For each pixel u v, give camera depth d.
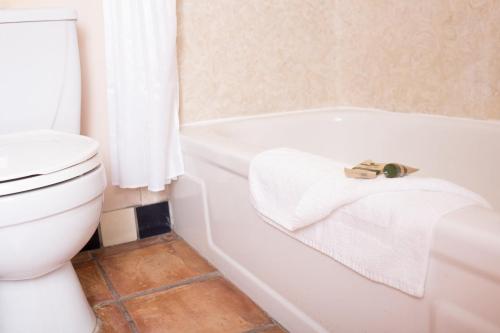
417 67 1.63
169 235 1.80
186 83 1.70
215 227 1.45
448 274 0.70
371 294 0.85
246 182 1.21
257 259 1.23
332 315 0.97
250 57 1.82
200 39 1.70
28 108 1.33
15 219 0.89
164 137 1.53
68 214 0.97
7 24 1.27
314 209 0.89
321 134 1.86
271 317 1.22
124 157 1.54
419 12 1.58
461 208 0.73
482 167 1.37
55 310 1.09
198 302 1.31
